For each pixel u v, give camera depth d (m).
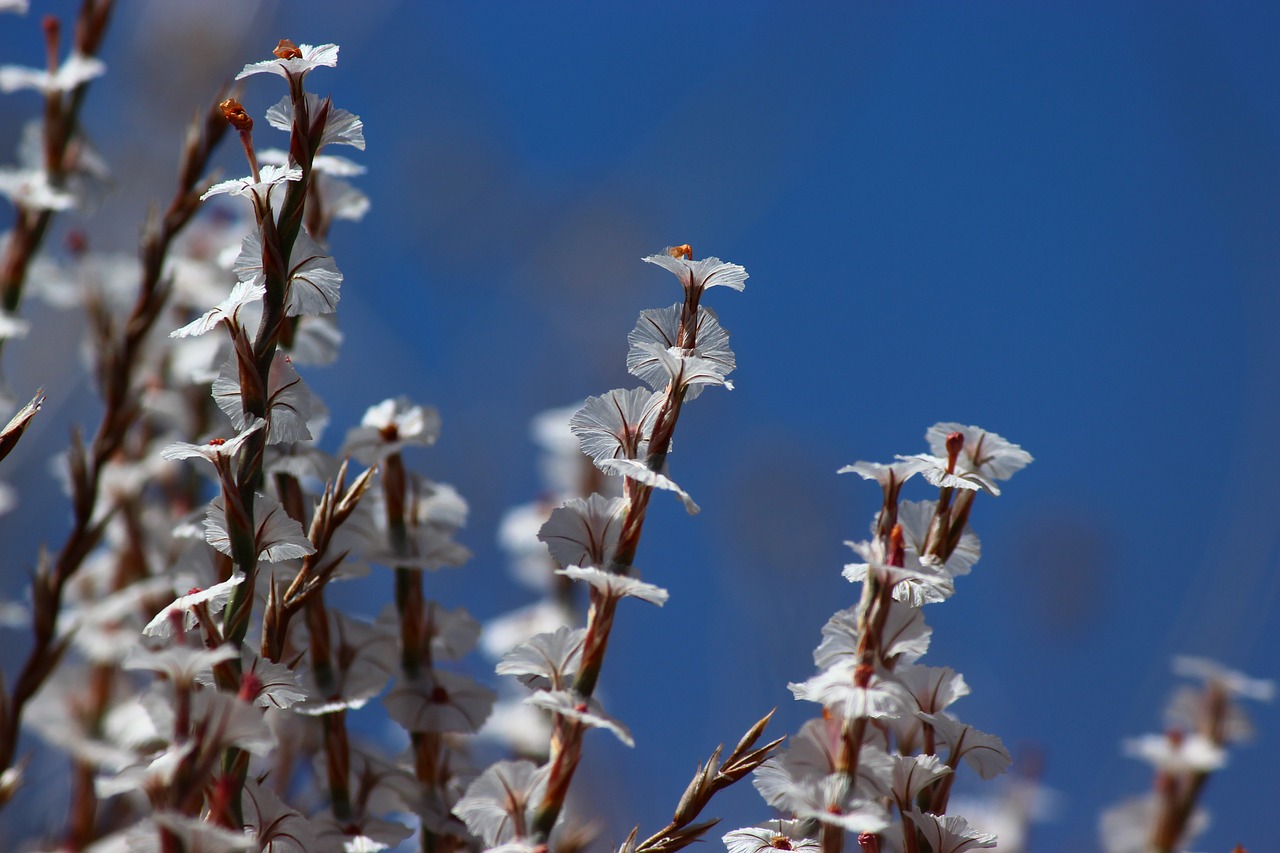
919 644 0.54
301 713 0.56
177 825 0.52
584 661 0.54
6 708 0.57
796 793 0.53
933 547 0.55
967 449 0.55
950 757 0.55
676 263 0.54
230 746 0.53
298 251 0.54
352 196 0.58
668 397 0.54
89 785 0.60
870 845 0.54
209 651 0.53
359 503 0.56
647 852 0.54
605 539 0.54
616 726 0.53
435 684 0.56
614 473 0.54
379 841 0.56
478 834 0.54
